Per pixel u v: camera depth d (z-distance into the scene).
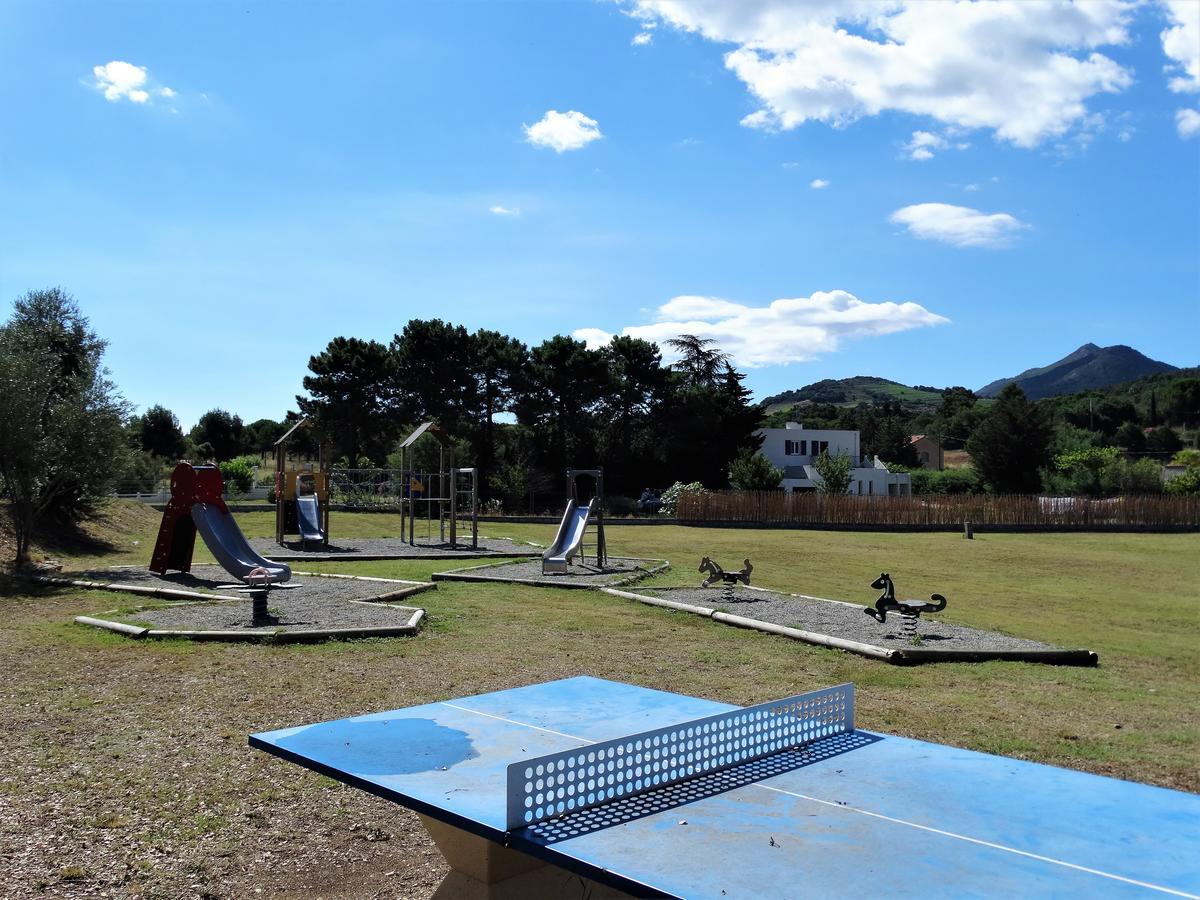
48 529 20.81
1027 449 62.72
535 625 11.56
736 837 2.77
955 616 13.61
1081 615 14.44
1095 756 6.35
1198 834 2.79
